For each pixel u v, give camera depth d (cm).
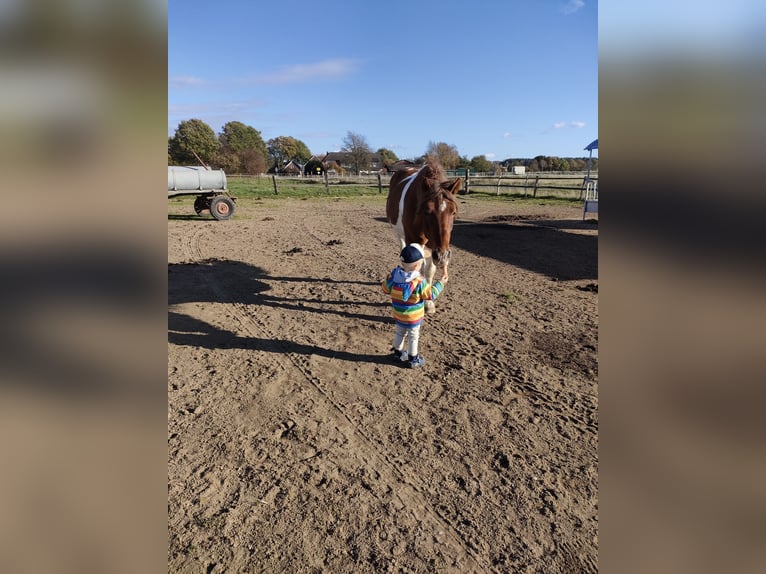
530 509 231
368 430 296
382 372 374
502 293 588
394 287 367
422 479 252
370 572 196
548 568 199
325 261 765
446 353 409
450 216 387
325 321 488
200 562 200
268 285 623
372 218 1311
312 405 324
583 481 251
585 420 307
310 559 202
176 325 471
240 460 266
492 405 324
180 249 863
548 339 439
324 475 254
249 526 220
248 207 1599
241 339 439
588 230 1092
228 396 335
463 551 207
